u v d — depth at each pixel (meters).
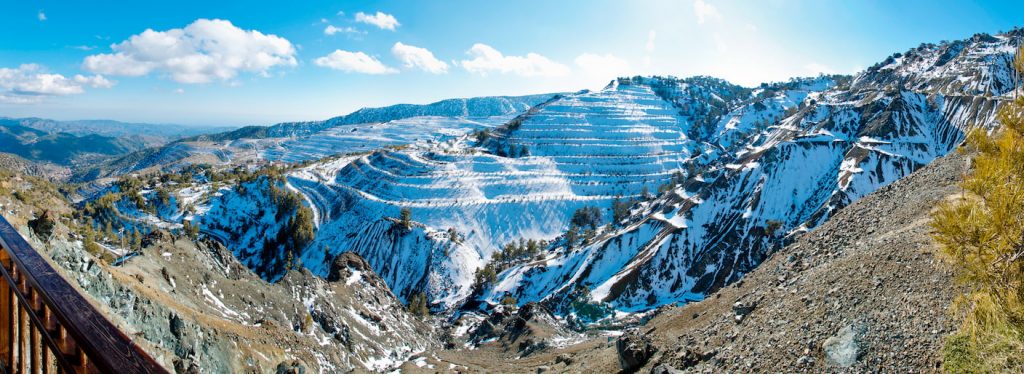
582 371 40.09
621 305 148.88
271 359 53.38
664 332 37.94
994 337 13.89
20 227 34.81
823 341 23.61
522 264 195.75
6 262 5.37
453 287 195.75
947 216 11.78
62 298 4.01
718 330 32.50
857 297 24.75
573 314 144.12
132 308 39.53
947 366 17.00
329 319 80.44
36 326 4.52
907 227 29.16
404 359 87.44
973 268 11.36
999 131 11.86
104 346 3.35
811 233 38.47
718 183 193.88
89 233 124.75
